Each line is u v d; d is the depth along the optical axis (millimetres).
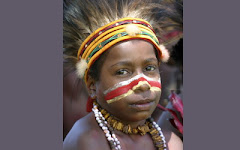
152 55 2107
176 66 2682
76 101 2582
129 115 2066
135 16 2232
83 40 2219
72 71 2408
